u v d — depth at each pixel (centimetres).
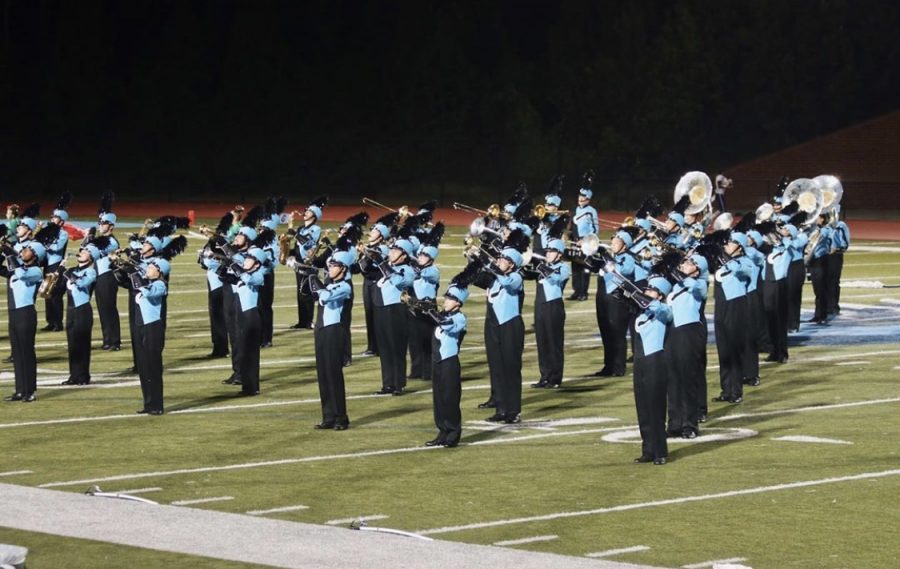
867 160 6488
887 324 2789
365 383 2181
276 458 1631
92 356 2475
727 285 1975
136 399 2036
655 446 1585
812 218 2722
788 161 6625
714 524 1326
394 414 1917
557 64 7988
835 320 2870
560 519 1346
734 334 1970
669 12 7694
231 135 8094
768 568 1188
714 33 7638
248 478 1526
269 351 2517
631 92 7675
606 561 1163
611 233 5297
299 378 2220
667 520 1340
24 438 1750
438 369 1683
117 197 7738
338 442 1722
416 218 2202
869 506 1387
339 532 1267
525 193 2639
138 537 1255
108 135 8138
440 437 1695
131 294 2142
